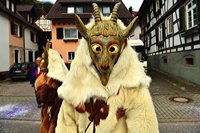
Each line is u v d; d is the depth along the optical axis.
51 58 2.05
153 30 17.59
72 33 18.09
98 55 0.98
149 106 1.05
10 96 8.01
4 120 4.86
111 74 1.04
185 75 10.08
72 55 18.11
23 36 19.56
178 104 5.96
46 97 1.91
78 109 1.11
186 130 3.95
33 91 9.22
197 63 8.61
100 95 1.06
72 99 1.13
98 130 1.06
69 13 18.30
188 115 4.89
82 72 1.12
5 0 16.14
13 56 16.89
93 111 1.08
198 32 8.43
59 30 18.05
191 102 6.16
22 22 19.11
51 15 18.00
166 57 13.43
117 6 1.10
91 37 1.02
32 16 24.03
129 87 1.05
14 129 4.25
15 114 5.39
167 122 4.41
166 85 9.30
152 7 17.72
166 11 13.16
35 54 23.81
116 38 0.99
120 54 1.05
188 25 9.68
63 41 18.08
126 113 1.07
